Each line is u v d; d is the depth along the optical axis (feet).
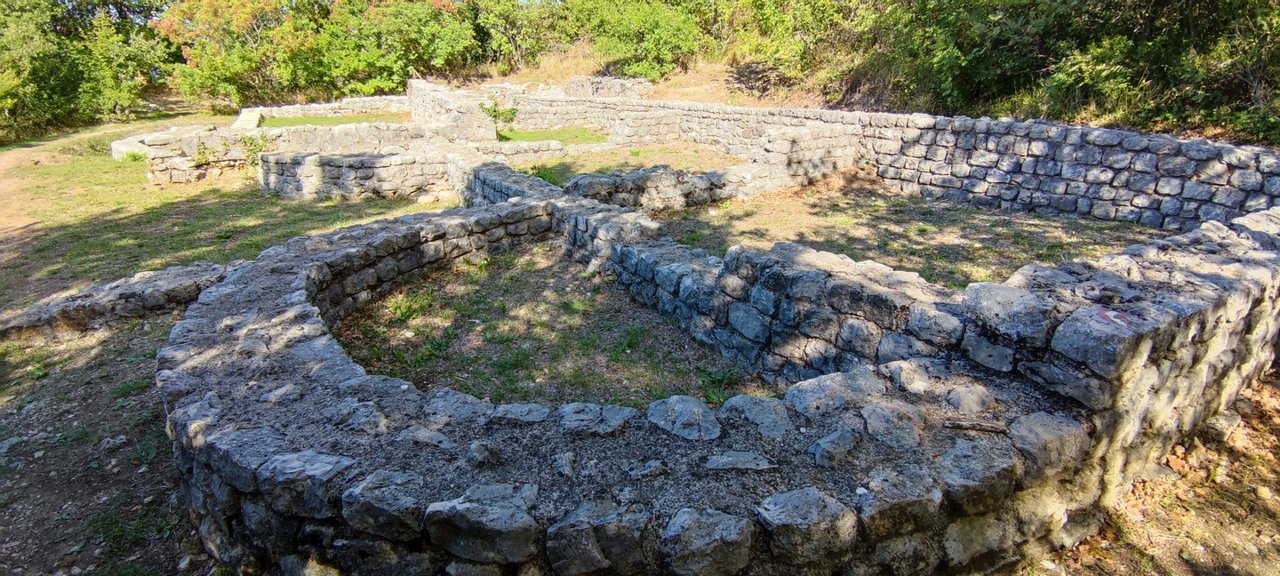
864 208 32.94
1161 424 11.56
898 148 37.06
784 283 15.24
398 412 10.71
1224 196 25.94
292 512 9.11
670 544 7.94
